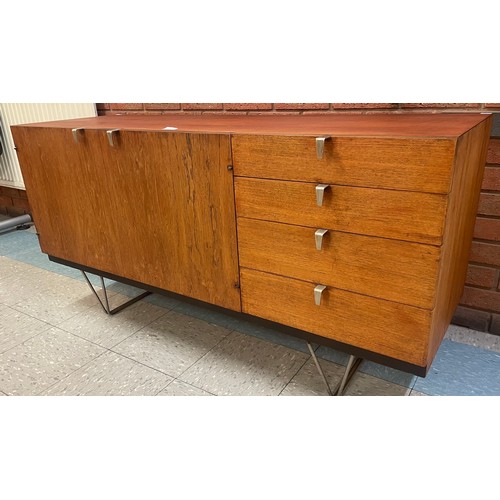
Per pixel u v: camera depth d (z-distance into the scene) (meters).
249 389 1.50
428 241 1.02
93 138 1.51
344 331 1.23
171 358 1.68
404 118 1.40
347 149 1.05
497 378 1.48
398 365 1.17
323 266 1.19
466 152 1.07
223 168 1.26
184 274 1.50
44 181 1.75
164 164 1.38
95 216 1.65
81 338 1.84
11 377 1.62
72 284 2.31
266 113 1.82
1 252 2.78
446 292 1.21
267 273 1.30
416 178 0.98
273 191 1.20
